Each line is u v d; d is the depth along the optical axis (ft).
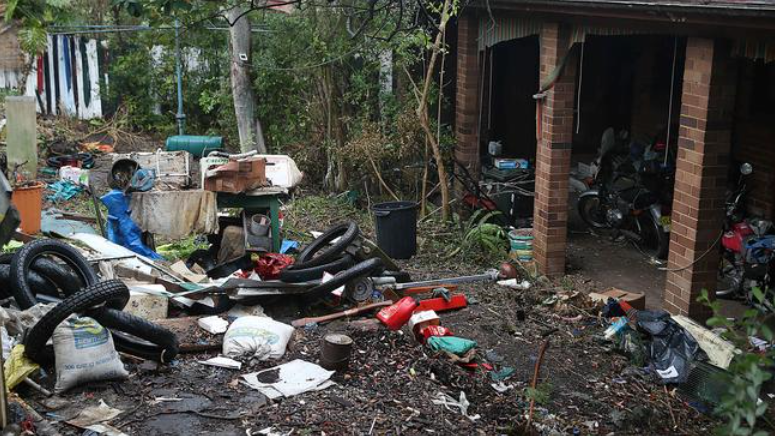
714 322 13.39
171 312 23.48
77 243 27.14
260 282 23.58
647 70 43.34
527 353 23.45
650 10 23.17
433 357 21.68
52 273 20.97
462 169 38.04
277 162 30.71
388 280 26.58
